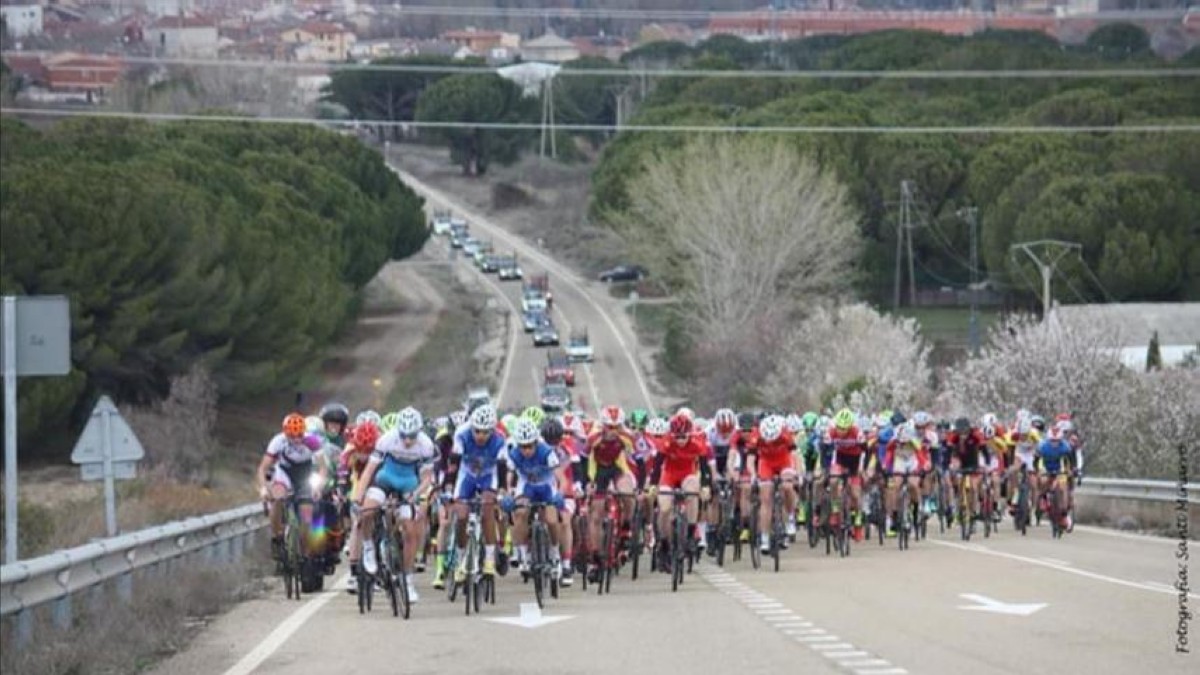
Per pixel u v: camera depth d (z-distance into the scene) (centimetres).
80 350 13600
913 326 17275
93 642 3800
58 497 10462
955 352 19125
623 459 5253
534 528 4725
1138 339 17138
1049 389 12381
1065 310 15938
